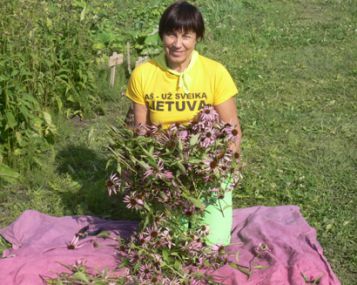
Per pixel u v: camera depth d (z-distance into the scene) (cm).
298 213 252
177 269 204
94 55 405
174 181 198
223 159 201
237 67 467
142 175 200
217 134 202
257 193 282
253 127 357
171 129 202
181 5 201
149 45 464
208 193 209
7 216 261
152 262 204
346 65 476
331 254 238
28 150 289
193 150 198
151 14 574
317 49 521
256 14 643
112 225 247
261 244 221
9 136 287
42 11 352
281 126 362
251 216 247
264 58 495
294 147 334
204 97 213
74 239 226
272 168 308
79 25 366
